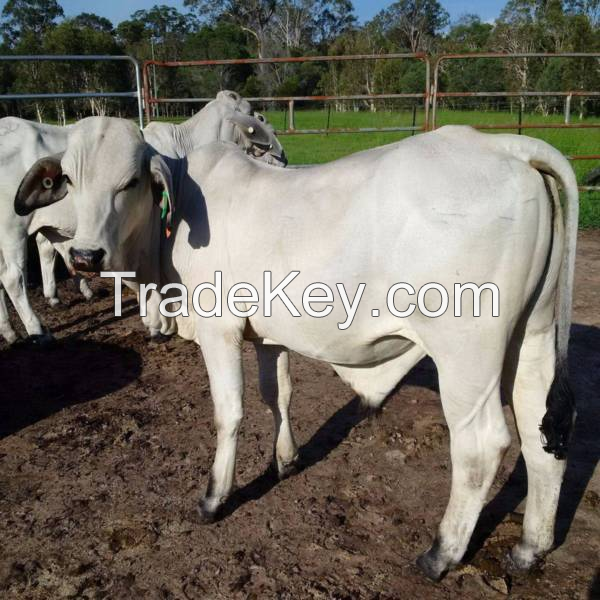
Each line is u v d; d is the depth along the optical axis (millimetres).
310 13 60469
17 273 5051
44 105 25953
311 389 4379
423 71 30891
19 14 51438
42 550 2893
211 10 59781
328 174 2541
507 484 3266
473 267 2213
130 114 27328
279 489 3289
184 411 4137
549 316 2467
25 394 4461
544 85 27469
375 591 2592
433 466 3445
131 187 2787
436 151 2320
